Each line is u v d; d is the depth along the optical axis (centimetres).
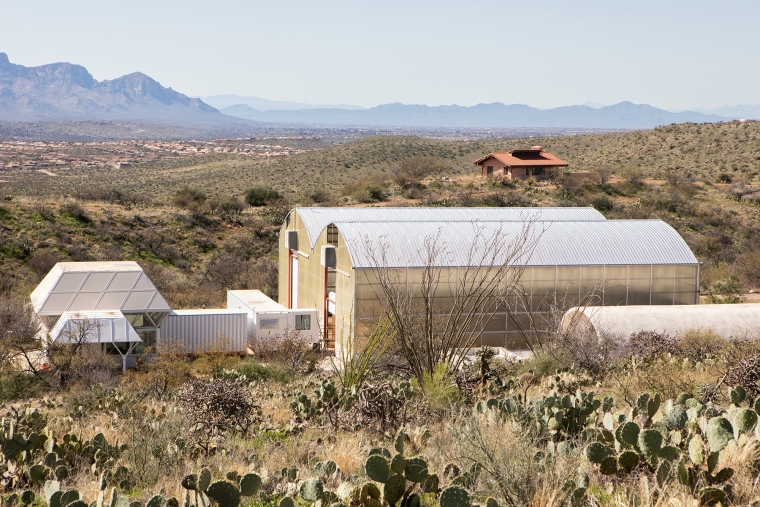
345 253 3281
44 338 3250
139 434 1255
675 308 2942
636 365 2106
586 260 3447
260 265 5644
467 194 7738
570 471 835
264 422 1554
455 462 970
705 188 8444
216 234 6606
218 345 3419
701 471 752
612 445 957
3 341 3192
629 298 3522
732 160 10462
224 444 1299
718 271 5172
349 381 1847
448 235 3419
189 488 777
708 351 2486
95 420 1748
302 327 3647
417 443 1151
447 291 3195
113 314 3306
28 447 1151
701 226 6775
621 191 8038
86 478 1064
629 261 3503
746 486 733
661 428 925
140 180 15062
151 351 3322
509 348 3288
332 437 1313
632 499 721
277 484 924
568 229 3647
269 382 2662
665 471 761
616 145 13162
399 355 2066
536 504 729
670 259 3559
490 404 1239
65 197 7738
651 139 12875
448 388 1609
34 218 6056
